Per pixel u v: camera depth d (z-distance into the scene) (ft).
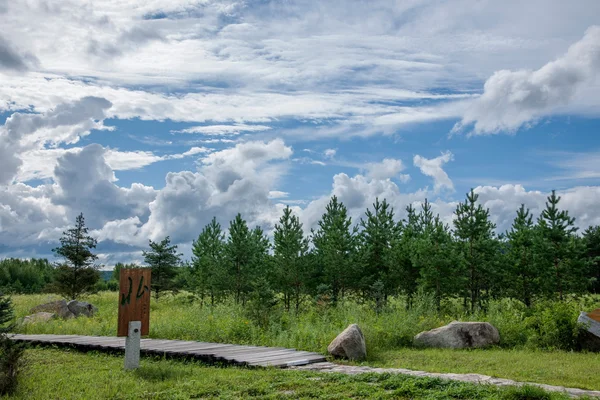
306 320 63.52
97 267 119.34
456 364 43.09
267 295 67.97
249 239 109.29
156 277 134.31
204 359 42.32
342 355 44.83
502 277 98.73
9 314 32.73
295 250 101.81
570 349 55.01
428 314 66.80
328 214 121.08
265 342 54.34
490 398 25.99
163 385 31.63
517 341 58.23
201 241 130.52
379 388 29.45
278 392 28.99
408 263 101.50
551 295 94.22
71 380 33.71
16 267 215.31
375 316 65.87
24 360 33.19
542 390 26.30
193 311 74.64
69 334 61.93
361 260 104.63
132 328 38.27
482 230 96.32
